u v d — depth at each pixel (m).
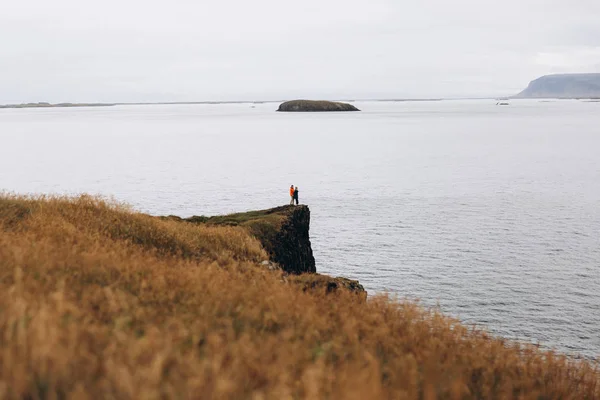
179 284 9.06
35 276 7.86
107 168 118.19
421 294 41.09
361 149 165.25
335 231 60.75
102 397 4.04
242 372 4.94
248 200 78.88
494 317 36.78
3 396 3.72
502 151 153.75
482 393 6.91
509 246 53.75
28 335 4.65
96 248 11.02
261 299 8.68
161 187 90.75
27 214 15.91
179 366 4.68
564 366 9.54
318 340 7.30
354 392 4.47
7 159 138.12
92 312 6.50
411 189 89.19
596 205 73.50
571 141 187.12
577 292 41.12
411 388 5.73
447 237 57.47
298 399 4.65
